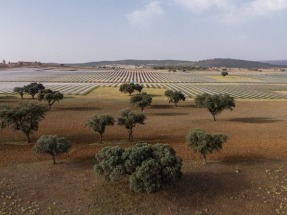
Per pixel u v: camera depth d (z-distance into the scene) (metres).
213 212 26.66
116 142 47.34
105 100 91.50
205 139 35.34
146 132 53.66
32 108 46.56
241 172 34.22
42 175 33.91
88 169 35.53
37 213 26.48
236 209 27.08
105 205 27.53
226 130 55.62
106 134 51.78
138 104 71.12
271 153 41.09
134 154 28.91
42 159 39.09
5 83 158.75
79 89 127.00
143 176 27.22
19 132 52.06
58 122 60.84
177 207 27.27
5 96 100.56
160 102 89.31
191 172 34.22
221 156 39.84
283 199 28.58
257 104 88.00
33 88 93.88
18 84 153.00
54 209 27.06
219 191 29.95
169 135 51.78
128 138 49.66
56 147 36.00
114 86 142.00
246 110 78.06
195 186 30.80
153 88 133.38
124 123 46.91
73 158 39.44
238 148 43.41
